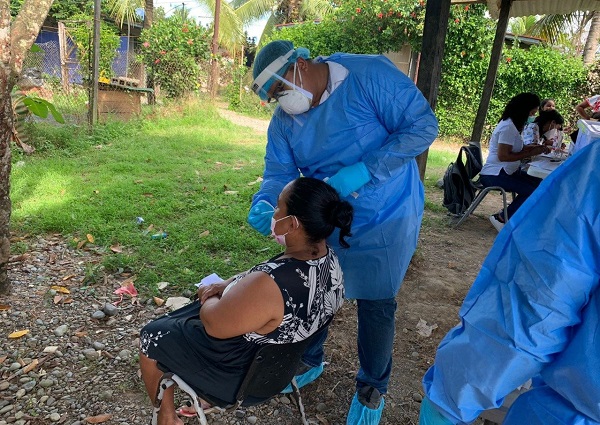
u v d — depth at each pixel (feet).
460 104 44.52
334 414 8.43
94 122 30.48
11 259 12.86
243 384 6.10
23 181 18.86
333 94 7.00
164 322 6.57
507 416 4.57
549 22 48.29
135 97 35.58
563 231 3.78
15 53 10.45
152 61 42.24
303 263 6.05
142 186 19.42
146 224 15.79
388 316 7.86
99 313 10.61
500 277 4.23
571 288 3.77
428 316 11.87
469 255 16.26
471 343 4.39
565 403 4.07
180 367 6.22
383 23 45.03
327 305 6.33
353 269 7.75
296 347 6.25
